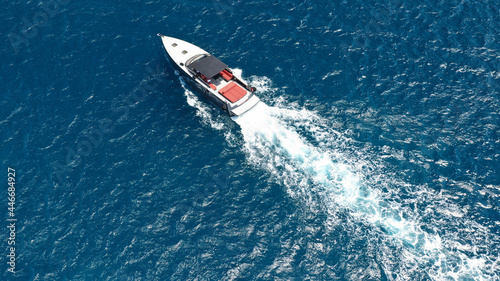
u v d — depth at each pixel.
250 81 69.75
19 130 63.78
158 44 75.06
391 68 71.31
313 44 74.88
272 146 62.94
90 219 55.94
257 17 79.25
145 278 51.56
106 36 75.88
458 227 54.94
